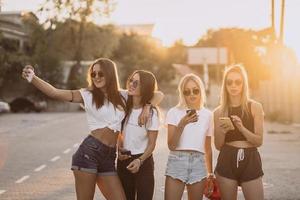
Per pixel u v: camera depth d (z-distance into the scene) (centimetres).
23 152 1738
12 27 6138
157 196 983
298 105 3166
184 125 600
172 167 614
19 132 2606
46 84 581
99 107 585
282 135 2427
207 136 628
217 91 7712
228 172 607
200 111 621
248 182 605
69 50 6319
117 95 593
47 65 5819
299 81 3111
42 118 3934
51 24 6222
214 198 632
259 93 4609
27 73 571
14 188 1079
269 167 1369
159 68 8338
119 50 8569
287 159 1541
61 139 2211
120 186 595
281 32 3606
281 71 3616
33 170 1331
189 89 617
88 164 578
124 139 609
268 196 980
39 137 2311
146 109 602
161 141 2106
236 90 609
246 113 608
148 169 607
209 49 7994
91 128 589
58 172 1295
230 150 608
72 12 6272
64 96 586
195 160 611
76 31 6306
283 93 3488
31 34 6153
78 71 6219
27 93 5569
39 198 974
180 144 613
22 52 5859
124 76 7575
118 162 616
